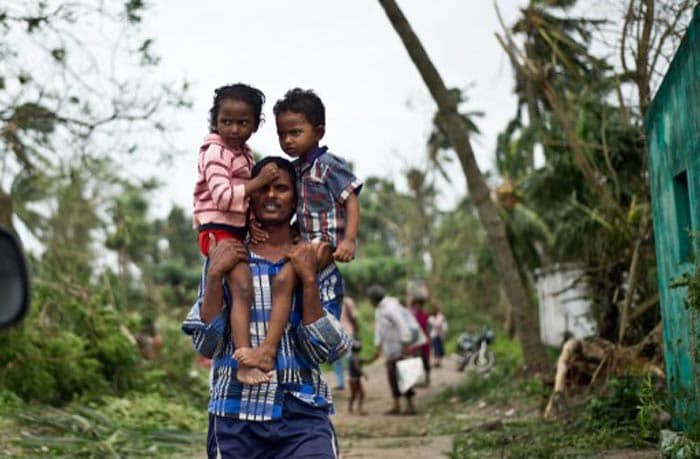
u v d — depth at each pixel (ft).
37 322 39.24
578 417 30.09
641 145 38.91
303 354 12.66
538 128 43.70
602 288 41.11
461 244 139.13
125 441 30.99
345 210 13.88
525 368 46.01
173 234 162.30
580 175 41.88
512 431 30.91
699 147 18.56
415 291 60.03
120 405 37.50
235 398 12.46
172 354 50.83
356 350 46.21
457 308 130.31
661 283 23.45
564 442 26.81
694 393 19.31
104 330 42.91
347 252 13.48
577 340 35.76
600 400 28.66
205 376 52.80
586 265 42.39
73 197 50.37
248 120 13.92
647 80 30.60
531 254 71.61
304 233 13.83
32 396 36.70
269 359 12.33
